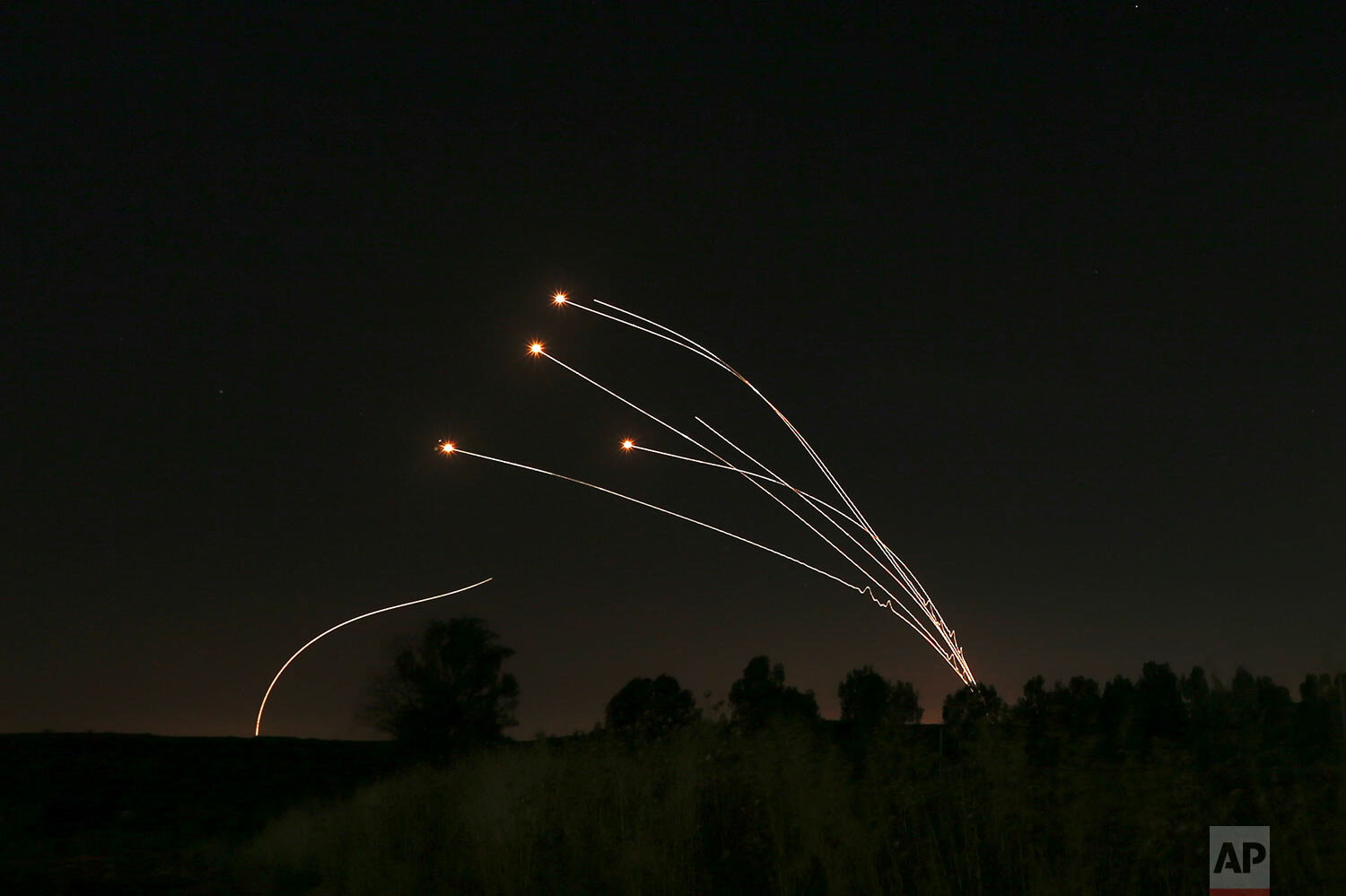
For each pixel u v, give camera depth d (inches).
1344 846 270.4
